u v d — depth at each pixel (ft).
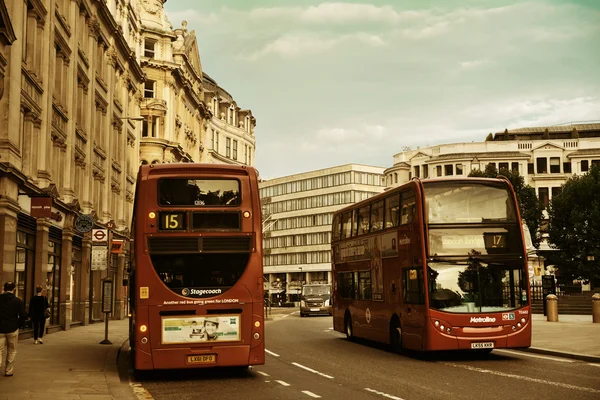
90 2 122.11
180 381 50.67
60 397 40.01
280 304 366.63
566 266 189.88
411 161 320.29
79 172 117.70
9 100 76.95
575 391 42.32
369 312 78.84
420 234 62.95
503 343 61.62
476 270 62.44
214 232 50.39
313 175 408.67
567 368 55.67
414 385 46.16
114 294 148.77
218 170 51.37
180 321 49.34
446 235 62.80
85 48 120.98
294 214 415.64
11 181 76.48
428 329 61.46
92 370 54.24
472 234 63.05
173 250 49.90
